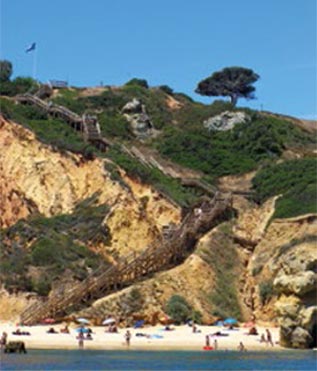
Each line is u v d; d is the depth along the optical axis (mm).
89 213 110875
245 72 171750
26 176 120125
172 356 70250
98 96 149000
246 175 128250
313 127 162750
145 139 139375
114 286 95875
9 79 150750
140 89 156875
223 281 100250
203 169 129750
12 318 92250
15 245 103812
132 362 64812
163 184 117188
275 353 74125
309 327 78625
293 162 124500
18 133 124688
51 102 137500
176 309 92625
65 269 98500
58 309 90875
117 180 114500
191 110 151500
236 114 145375
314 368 62469
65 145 122000
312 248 96750
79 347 76375
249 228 109562
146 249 101562
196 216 108438
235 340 82688
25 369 59344
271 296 95812
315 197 107938
